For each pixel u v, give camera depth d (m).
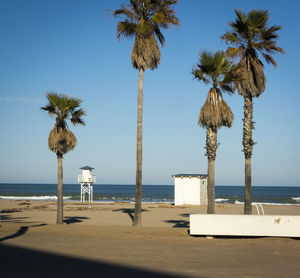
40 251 11.43
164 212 37.00
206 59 19.61
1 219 28.56
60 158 23.52
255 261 10.15
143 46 19.45
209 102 20.02
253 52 20.48
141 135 19.72
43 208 44.16
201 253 11.33
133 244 12.97
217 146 20.17
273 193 148.88
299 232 13.95
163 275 8.29
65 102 23.00
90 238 14.39
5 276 8.05
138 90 19.89
